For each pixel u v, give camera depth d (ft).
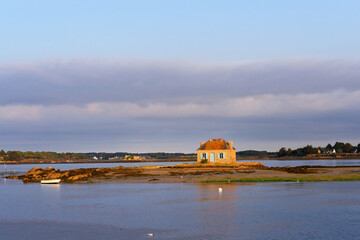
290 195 170.81
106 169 320.91
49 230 114.62
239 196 169.58
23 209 148.77
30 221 126.72
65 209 147.13
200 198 165.48
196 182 226.58
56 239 105.29
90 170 311.88
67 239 104.99
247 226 114.42
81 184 239.91
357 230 108.37
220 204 150.41
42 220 127.95
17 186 242.99
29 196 186.91
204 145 339.77
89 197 176.76
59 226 119.24
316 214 129.70
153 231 110.73
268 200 158.10
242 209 139.85
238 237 103.04
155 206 148.56
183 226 115.65
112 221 124.06
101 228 115.34
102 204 156.25
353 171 291.99
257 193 177.99
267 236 103.50
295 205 146.30
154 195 177.17
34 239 105.70
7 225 121.60
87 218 129.49
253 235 104.73
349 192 178.91
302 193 176.65
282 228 111.45
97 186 223.10
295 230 109.09
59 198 176.76
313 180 229.25
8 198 180.65
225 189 193.57
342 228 110.73
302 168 320.29
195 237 103.86
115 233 109.50
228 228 112.47
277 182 222.89
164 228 113.80
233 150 339.16
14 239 105.91
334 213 131.03
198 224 117.80
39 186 237.86
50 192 201.77
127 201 161.89
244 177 242.78
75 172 298.56
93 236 107.04
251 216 127.75
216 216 128.47
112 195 181.16
